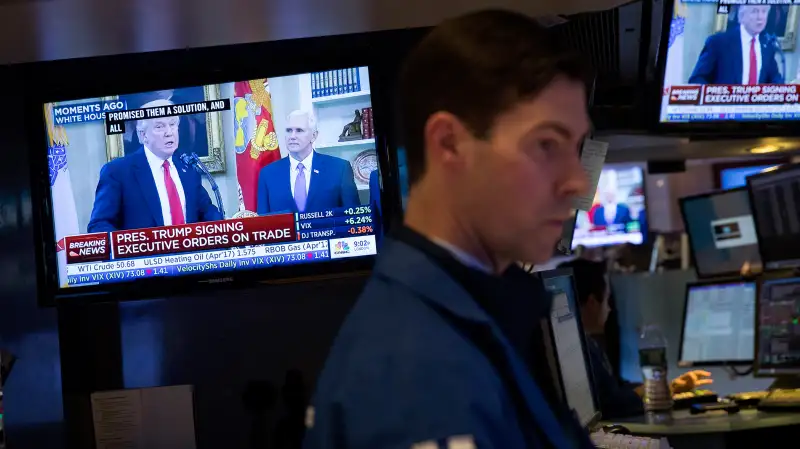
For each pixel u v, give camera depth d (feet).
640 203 22.08
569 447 2.38
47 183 7.66
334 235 7.52
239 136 7.57
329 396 2.24
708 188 20.94
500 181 2.39
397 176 7.57
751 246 12.43
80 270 7.67
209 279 7.56
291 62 7.48
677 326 14.26
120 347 8.18
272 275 7.52
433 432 2.02
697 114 9.29
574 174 2.44
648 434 8.53
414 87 2.52
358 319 2.37
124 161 7.63
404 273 2.38
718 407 9.24
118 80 7.55
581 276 12.92
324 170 7.52
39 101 7.63
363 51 7.46
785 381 10.16
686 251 18.44
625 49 8.94
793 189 10.69
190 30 7.04
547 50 2.39
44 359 8.21
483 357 2.21
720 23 9.11
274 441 8.02
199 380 8.12
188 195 7.60
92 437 8.13
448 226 2.51
